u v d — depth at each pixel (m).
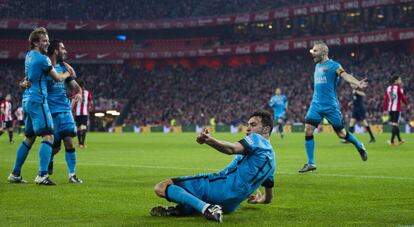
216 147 8.48
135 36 105.75
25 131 14.13
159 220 8.85
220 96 92.94
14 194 11.98
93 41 104.25
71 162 14.44
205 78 98.12
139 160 23.02
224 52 98.12
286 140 42.88
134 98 98.19
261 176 8.85
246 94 90.88
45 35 13.67
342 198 11.41
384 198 11.41
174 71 101.75
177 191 8.65
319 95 17.42
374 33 81.75
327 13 92.31
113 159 23.61
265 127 9.09
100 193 12.17
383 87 77.12
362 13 88.81
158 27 102.56
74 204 10.59
